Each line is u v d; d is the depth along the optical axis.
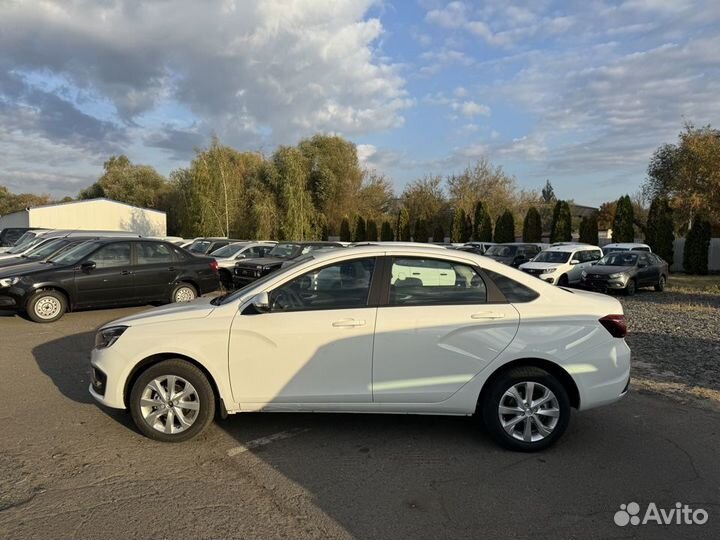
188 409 4.10
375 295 4.12
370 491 3.40
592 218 30.42
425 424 4.64
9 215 41.81
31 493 3.29
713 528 3.01
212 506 3.18
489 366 4.03
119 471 3.63
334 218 44.06
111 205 41.72
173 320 4.12
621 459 3.94
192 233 36.69
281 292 4.16
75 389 5.52
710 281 22.30
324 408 4.05
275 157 39.72
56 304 9.73
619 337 4.16
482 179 45.28
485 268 4.23
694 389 5.80
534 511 3.18
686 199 28.67
